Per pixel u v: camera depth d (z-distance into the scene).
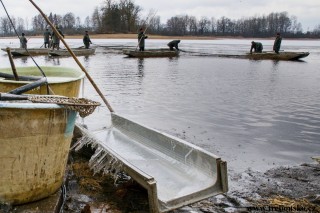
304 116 9.03
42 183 3.59
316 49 46.47
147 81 14.76
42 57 25.88
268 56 27.91
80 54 28.02
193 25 134.88
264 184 4.88
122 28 100.38
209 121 8.34
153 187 3.52
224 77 16.61
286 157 6.04
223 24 142.00
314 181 5.02
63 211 3.82
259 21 141.88
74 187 4.39
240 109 9.70
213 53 34.06
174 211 3.99
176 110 9.40
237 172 5.29
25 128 3.31
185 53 33.78
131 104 9.97
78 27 121.44
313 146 6.66
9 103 3.19
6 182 3.40
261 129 7.77
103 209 3.92
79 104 3.53
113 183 4.56
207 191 3.86
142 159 4.95
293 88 13.47
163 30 127.50
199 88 13.16
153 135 5.18
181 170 4.45
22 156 3.38
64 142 3.72
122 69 19.25
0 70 7.32
